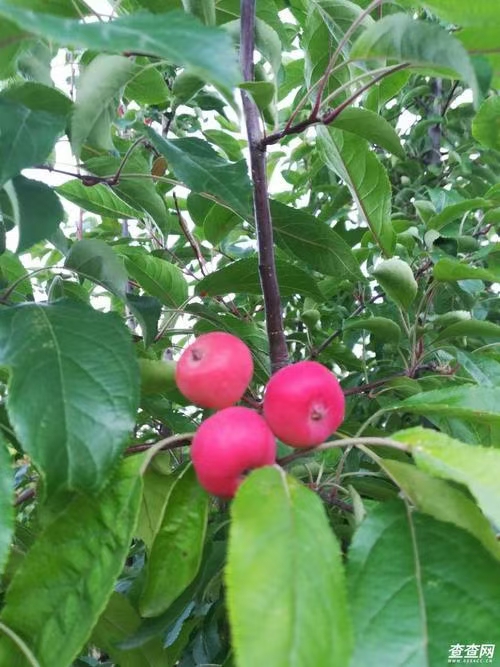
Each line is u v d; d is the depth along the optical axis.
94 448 0.12
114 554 0.13
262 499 0.11
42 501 0.14
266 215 0.19
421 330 0.28
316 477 0.22
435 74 0.16
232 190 0.18
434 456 0.12
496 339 0.34
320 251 0.25
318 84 0.17
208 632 0.25
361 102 0.34
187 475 0.14
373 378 0.34
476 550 0.12
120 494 0.13
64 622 0.12
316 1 0.24
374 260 0.38
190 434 0.14
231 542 0.10
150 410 0.23
